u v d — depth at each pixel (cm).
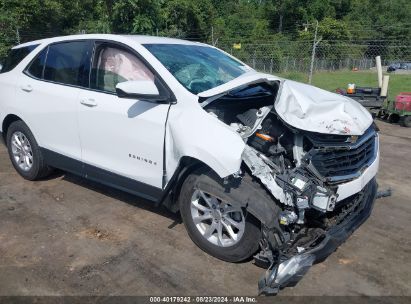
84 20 2341
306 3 4812
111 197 463
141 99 349
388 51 2817
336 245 313
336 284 319
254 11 5025
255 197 299
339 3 4956
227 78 401
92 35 428
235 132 308
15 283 311
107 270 329
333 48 2761
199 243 350
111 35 414
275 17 4894
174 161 345
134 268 332
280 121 328
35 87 463
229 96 366
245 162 298
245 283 315
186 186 344
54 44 463
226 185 312
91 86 413
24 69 486
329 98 360
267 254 305
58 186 492
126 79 387
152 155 362
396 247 376
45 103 449
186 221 353
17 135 502
